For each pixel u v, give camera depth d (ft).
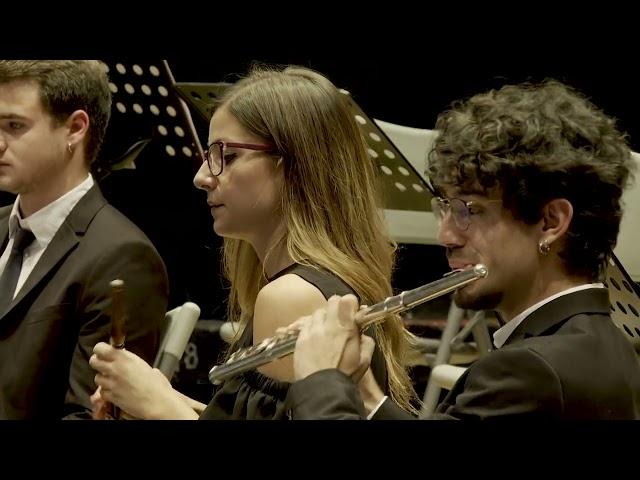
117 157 25.26
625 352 13.80
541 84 15.21
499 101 14.30
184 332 21.85
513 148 13.75
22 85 21.33
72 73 21.61
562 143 13.79
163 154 27.48
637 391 13.76
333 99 17.84
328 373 13.42
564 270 14.02
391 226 24.76
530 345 13.24
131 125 25.07
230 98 17.66
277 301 15.90
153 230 30.27
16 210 22.59
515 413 12.93
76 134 21.89
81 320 20.74
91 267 20.86
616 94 36.99
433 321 35.68
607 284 16.75
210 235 31.12
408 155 24.44
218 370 14.90
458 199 14.08
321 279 16.24
